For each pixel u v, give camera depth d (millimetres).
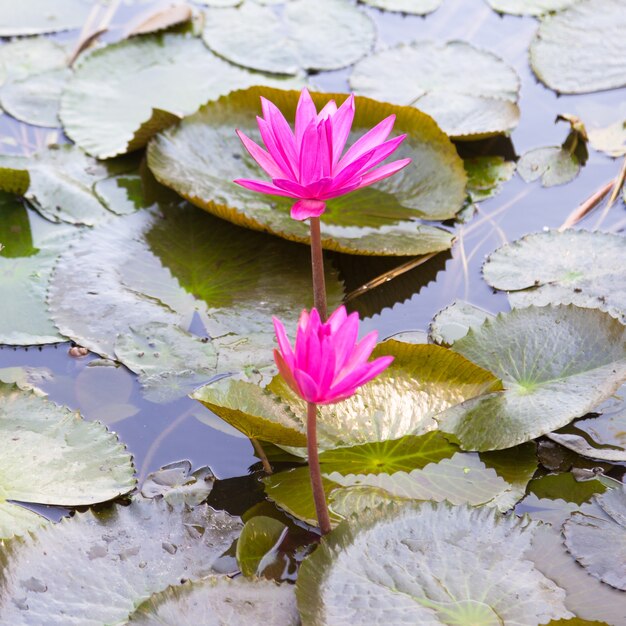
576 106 3391
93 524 1695
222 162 2797
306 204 1781
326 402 1460
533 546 1612
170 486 1861
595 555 1627
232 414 1735
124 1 3990
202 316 2352
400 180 2805
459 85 3408
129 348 2225
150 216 2717
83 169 2930
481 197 2920
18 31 3688
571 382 2016
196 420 2055
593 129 3252
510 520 1652
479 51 3605
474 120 3166
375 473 1872
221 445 1985
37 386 2127
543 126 3283
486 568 1545
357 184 1788
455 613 1444
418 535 1604
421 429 1976
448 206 2762
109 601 1537
